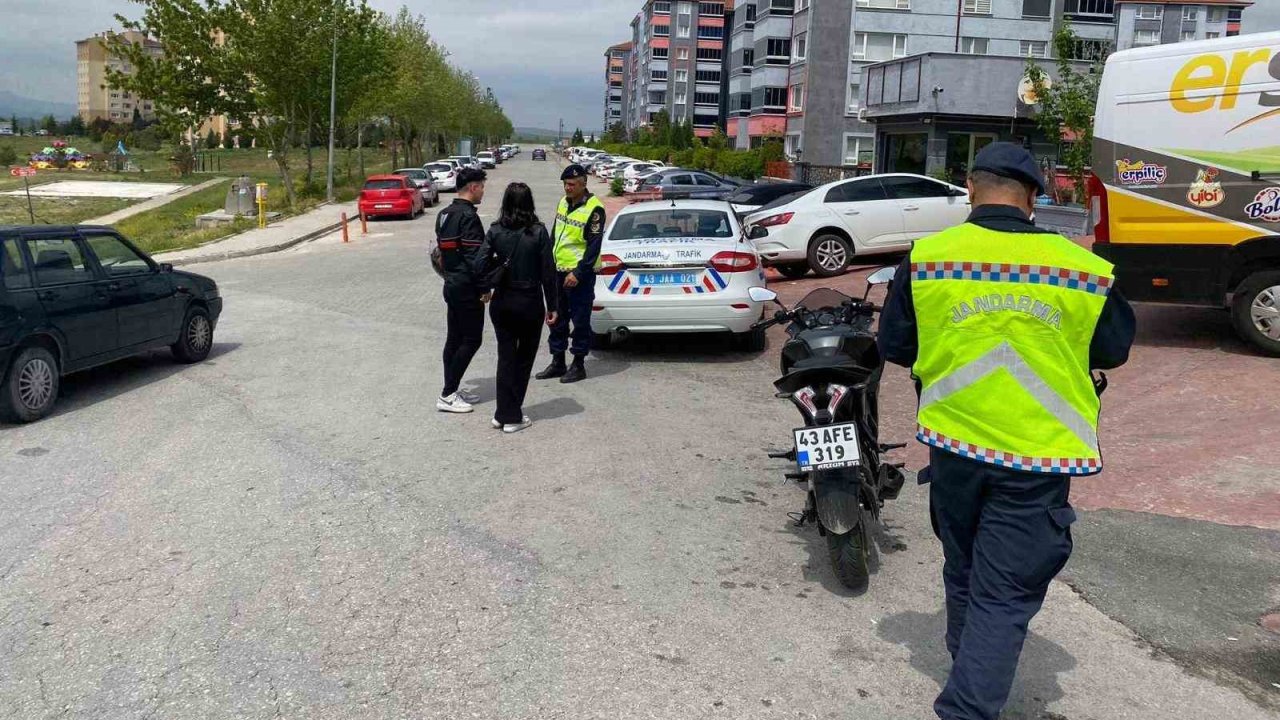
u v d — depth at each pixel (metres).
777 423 7.50
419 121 67.12
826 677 3.74
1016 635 3.03
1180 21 51.38
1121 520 5.36
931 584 4.61
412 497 5.75
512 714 3.46
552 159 120.50
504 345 7.05
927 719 3.45
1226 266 8.50
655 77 115.25
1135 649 3.99
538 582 4.58
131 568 4.74
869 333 4.77
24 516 5.48
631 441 6.95
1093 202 9.05
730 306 9.40
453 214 7.47
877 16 48.38
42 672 3.75
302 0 37.06
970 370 3.10
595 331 9.61
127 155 76.69
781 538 5.16
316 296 14.90
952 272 3.13
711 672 3.77
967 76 28.36
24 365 7.53
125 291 8.80
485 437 7.04
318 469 6.30
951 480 3.18
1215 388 7.70
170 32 36.53
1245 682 3.74
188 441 7.02
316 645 3.97
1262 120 8.21
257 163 78.12
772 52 58.84
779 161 47.88
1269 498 5.57
